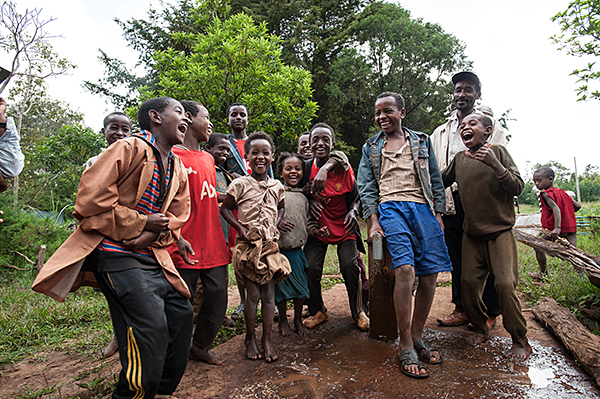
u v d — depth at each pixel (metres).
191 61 10.11
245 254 2.86
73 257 1.91
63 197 16.00
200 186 2.87
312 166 3.90
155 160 2.20
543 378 2.48
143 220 2.04
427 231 2.91
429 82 22.20
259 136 3.09
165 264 2.17
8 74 3.17
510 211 3.09
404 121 22.30
